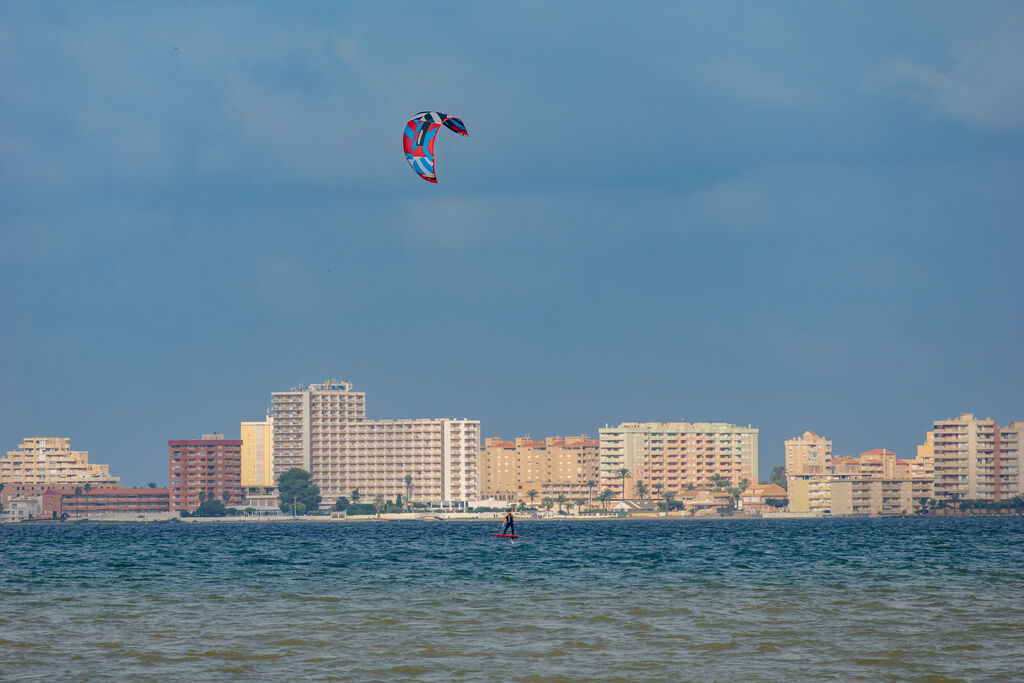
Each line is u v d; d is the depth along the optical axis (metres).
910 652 145.50
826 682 126.25
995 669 133.00
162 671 135.12
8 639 162.38
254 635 165.75
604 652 147.38
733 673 132.00
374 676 131.38
